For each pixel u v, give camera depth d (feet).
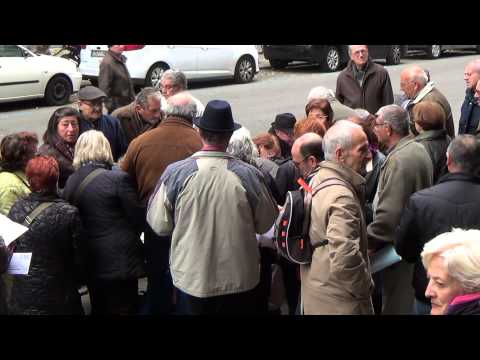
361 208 11.90
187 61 50.57
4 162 14.48
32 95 44.21
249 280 12.44
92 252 14.34
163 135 15.01
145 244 15.69
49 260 13.01
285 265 15.28
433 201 11.46
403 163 13.44
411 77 19.60
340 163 11.87
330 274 11.56
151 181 14.88
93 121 19.30
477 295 8.23
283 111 42.80
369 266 12.73
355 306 11.55
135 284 15.08
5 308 13.12
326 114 17.65
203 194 12.09
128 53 46.47
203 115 12.37
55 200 13.21
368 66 23.76
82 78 49.24
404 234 11.94
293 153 13.79
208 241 12.12
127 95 27.25
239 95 49.29
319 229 11.61
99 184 14.23
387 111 14.48
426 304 12.08
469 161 11.46
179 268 12.41
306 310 12.14
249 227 12.35
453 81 53.21
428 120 14.73
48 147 17.01
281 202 15.16
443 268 8.38
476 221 11.20
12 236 12.34
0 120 40.73
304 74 59.82
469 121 20.94
